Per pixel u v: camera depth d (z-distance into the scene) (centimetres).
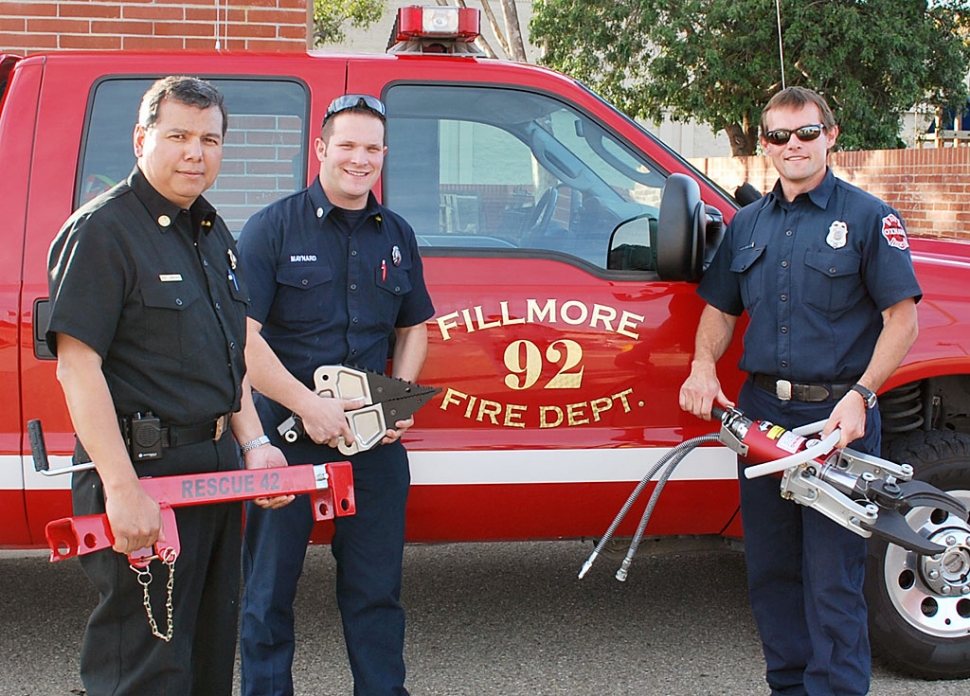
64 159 346
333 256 302
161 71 355
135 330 238
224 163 359
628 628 420
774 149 312
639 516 367
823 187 312
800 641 332
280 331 304
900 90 1659
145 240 238
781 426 318
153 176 238
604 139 367
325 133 298
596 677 375
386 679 311
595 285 357
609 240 364
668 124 2309
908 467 292
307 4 591
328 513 258
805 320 313
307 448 304
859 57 1652
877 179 1312
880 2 1623
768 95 1722
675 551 392
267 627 306
